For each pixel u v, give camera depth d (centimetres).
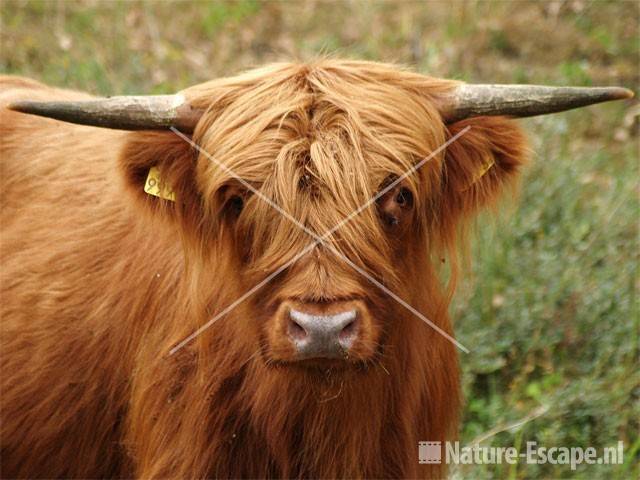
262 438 600
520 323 849
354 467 600
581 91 545
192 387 599
